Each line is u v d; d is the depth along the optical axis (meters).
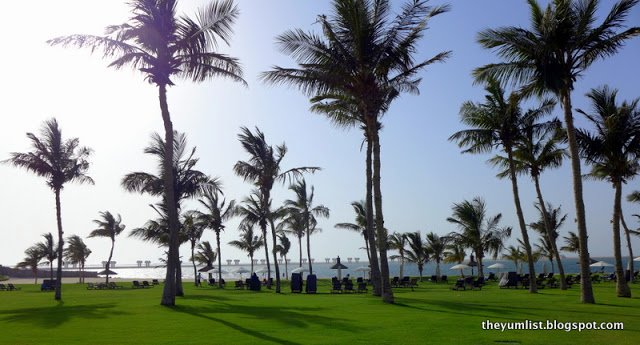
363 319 15.27
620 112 24.84
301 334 12.28
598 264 52.78
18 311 19.52
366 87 21.73
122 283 63.12
